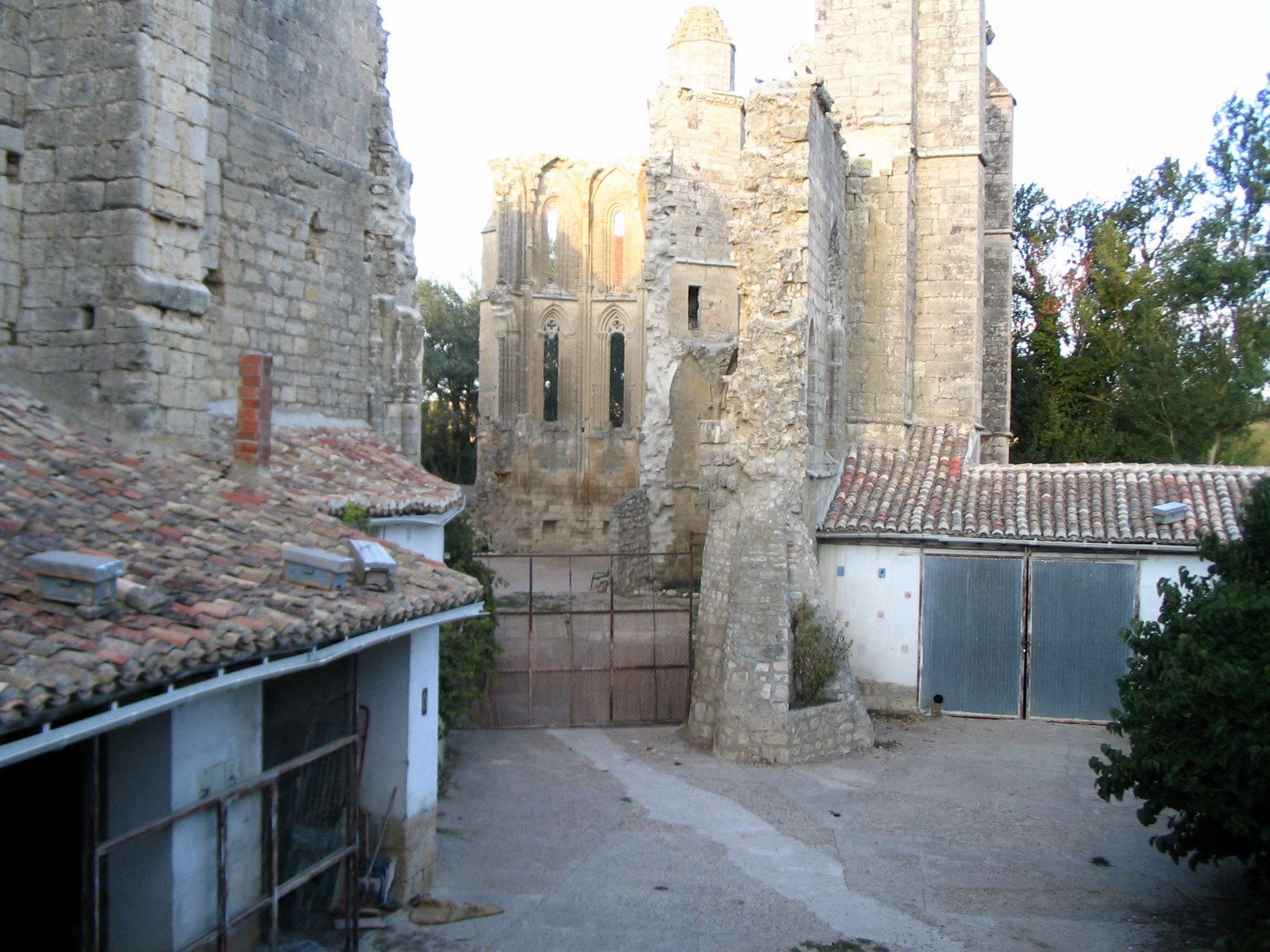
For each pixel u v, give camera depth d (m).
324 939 10.23
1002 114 30.88
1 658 6.28
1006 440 30.67
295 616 8.29
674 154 34.41
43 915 8.16
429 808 12.05
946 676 21.23
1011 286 31.23
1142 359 34.50
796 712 17.94
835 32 25.22
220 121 12.79
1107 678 20.39
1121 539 20.02
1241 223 34.19
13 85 11.16
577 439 41.06
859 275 24.75
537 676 22.77
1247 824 10.12
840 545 21.78
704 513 34.19
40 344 11.20
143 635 7.04
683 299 34.28
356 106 15.62
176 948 7.83
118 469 10.15
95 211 11.05
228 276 12.98
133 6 10.96
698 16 35.28
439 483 14.75
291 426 14.05
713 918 11.63
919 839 14.41
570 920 11.41
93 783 7.03
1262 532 11.86
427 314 55.84
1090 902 12.37
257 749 8.85
